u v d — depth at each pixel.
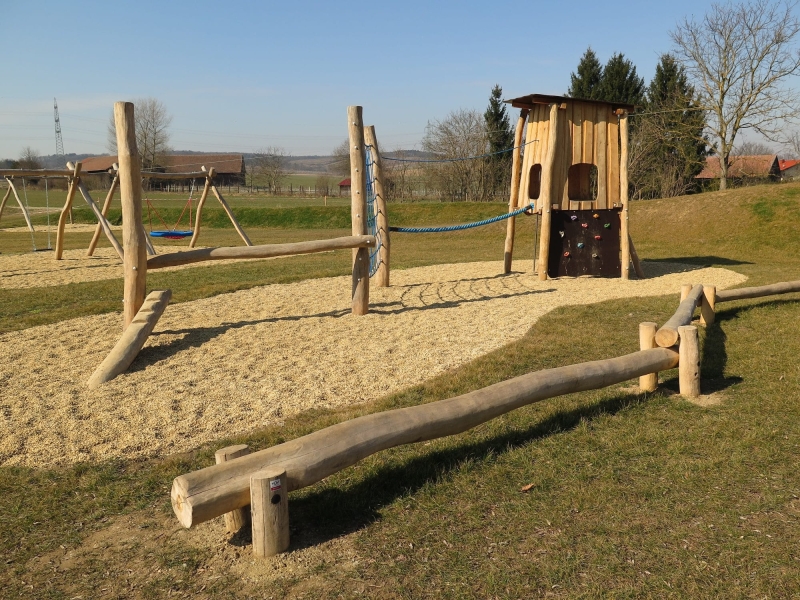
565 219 12.77
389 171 49.50
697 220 21.11
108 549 3.37
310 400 5.54
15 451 4.53
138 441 4.69
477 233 25.33
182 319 8.64
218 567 3.17
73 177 16.94
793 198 20.44
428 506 3.69
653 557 3.15
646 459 4.25
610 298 10.39
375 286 11.85
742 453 4.30
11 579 3.13
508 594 2.90
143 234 7.33
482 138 43.72
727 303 9.62
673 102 36.06
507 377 6.09
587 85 40.22
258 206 41.75
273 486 3.17
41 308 10.22
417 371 6.35
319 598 2.90
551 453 4.35
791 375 5.92
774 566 3.05
